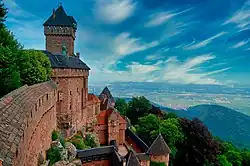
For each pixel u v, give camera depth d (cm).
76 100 5431
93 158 4675
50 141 3428
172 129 6750
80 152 4538
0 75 2575
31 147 2019
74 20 8181
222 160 6775
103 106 8106
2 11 3275
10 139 1012
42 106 2652
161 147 5016
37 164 2444
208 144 6781
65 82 4844
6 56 2703
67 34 7394
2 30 3181
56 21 7375
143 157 4903
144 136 7150
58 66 4684
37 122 2281
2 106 1304
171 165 6322
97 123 6438
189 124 7281
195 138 6938
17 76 2781
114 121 6406
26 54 3619
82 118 5878
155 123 7344
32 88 2528
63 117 4791
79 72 5534
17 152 1020
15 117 1318
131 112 9712
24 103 1750
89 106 6369
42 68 3772
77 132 5453
